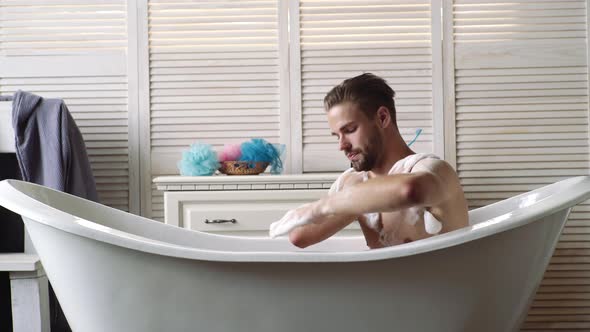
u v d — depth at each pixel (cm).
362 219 167
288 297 148
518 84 294
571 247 295
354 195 142
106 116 297
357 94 160
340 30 294
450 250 143
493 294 150
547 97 294
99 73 296
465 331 151
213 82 297
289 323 150
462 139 295
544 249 155
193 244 199
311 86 296
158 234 199
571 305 295
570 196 149
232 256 142
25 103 264
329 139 296
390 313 148
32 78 297
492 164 295
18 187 180
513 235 146
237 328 151
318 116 295
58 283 160
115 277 151
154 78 297
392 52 294
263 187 256
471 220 195
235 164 268
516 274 151
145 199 297
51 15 296
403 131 294
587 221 293
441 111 293
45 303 243
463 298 148
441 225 150
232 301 149
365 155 160
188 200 255
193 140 298
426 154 156
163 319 152
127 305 152
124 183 297
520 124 294
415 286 146
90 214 199
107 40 297
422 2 294
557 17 293
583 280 295
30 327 235
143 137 296
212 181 255
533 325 297
